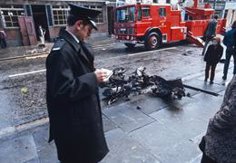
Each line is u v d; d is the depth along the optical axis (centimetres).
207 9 1322
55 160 278
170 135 327
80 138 182
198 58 943
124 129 346
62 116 179
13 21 1571
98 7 1866
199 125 353
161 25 1152
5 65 952
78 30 170
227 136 136
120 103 452
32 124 387
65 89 155
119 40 1197
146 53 1084
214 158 147
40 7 1709
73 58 165
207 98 464
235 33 533
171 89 466
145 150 292
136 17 1052
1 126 386
